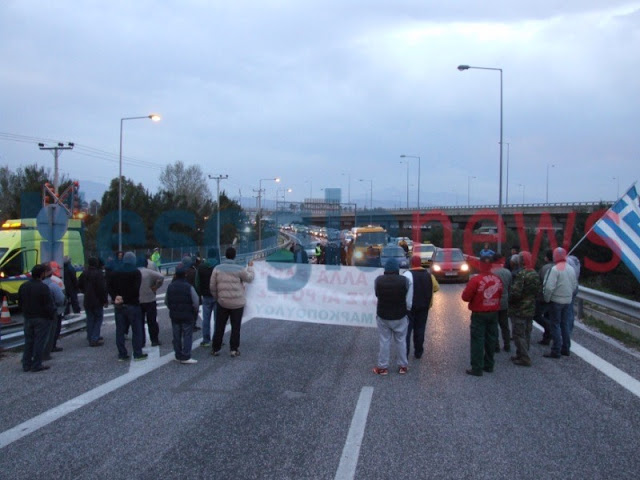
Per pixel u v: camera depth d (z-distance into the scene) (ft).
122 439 18.92
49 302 29.14
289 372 28.02
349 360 30.71
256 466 16.65
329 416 21.12
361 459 17.10
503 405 22.45
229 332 39.99
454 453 17.56
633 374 27.37
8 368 29.78
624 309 36.40
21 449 18.13
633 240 38.70
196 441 18.67
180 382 26.22
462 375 27.30
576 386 25.25
